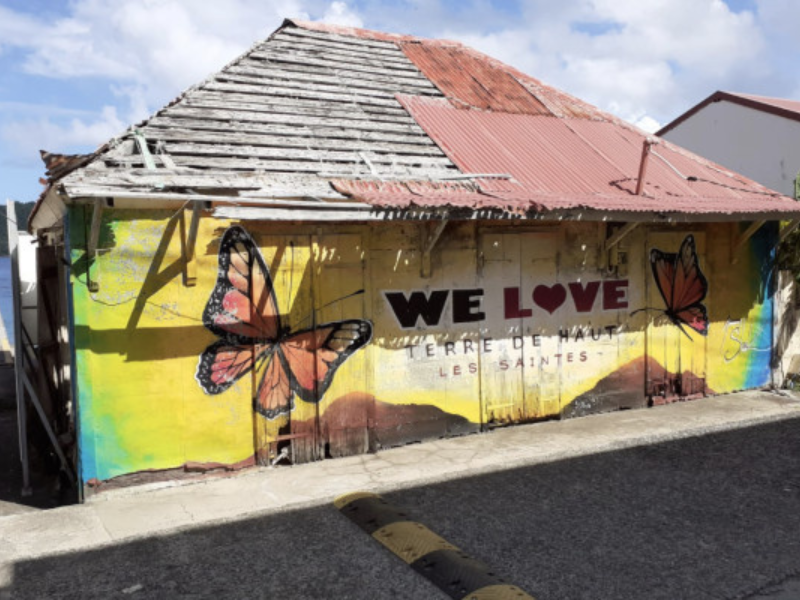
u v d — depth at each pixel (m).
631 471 6.29
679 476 6.14
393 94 8.35
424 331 7.08
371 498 5.56
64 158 5.73
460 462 6.48
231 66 7.47
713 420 7.91
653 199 7.65
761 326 9.53
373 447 6.81
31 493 6.28
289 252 6.35
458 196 6.39
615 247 8.22
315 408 6.55
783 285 9.68
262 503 5.53
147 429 5.81
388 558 4.57
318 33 8.93
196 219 5.48
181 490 5.84
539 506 5.45
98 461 5.62
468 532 4.95
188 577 4.32
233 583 4.24
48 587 4.20
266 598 4.05
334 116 7.40
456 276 7.23
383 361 6.87
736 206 7.96
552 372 7.89
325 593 4.11
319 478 6.09
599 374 8.23
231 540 4.88
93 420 5.59
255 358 6.25
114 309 5.64
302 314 6.44
